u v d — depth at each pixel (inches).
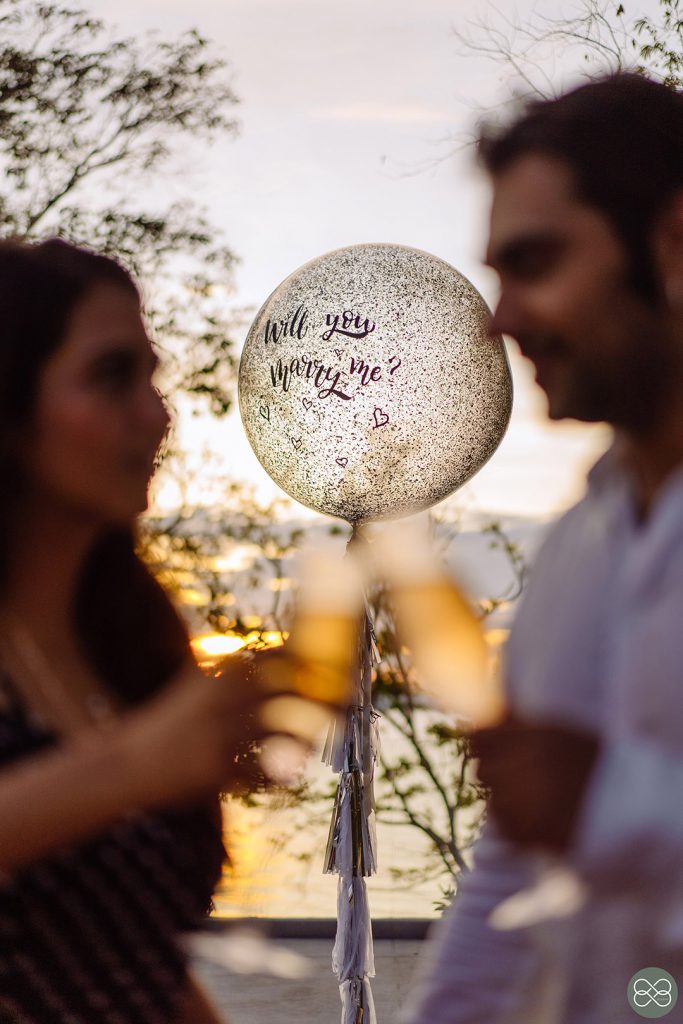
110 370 44.0
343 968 96.4
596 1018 43.3
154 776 35.8
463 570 41.8
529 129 43.9
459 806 187.2
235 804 44.9
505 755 40.9
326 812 146.6
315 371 83.6
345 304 83.7
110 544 50.5
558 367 44.9
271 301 88.4
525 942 50.3
